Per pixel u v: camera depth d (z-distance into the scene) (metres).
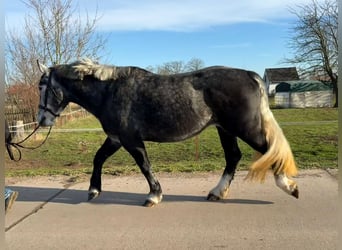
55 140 13.66
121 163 8.88
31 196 5.61
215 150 10.66
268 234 3.91
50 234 4.15
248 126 4.70
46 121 5.30
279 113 26.77
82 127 18.47
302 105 35.09
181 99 4.74
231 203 4.93
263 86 4.80
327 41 31.39
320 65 32.12
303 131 14.55
